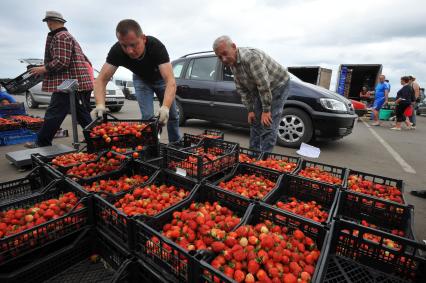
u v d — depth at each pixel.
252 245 1.67
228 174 2.92
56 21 4.27
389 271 1.60
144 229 1.61
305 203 2.53
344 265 1.65
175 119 4.47
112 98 10.77
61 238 1.80
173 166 2.69
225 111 6.52
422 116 17.61
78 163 2.92
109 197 2.21
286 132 5.82
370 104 14.20
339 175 3.07
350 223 1.67
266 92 3.45
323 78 14.75
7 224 1.85
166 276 1.51
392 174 4.28
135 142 2.68
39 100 11.29
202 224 1.88
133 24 2.65
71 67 4.50
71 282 1.75
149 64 3.42
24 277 1.61
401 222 2.12
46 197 2.25
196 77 7.04
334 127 5.31
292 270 1.52
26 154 4.05
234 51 3.44
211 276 1.37
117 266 1.84
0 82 5.60
